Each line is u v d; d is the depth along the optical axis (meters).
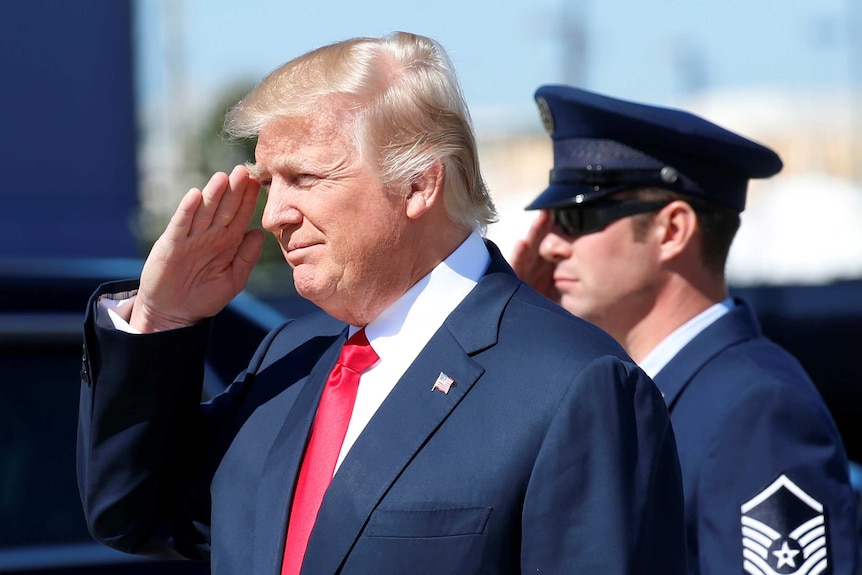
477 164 7.13
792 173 113.00
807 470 8.49
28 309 11.76
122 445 7.55
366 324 7.12
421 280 7.02
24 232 29.97
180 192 54.84
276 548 6.73
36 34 30.25
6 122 30.09
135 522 7.73
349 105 6.69
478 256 7.19
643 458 6.47
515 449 6.38
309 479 6.86
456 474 6.39
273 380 7.77
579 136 9.89
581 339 6.71
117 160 31.22
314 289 6.88
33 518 11.03
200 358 7.77
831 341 40.59
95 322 7.56
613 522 6.23
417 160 6.71
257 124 6.88
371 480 6.49
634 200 9.62
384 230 6.77
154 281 7.63
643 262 9.61
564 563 6.25
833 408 39.41
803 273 74.50
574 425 6.36
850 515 8.59
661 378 9.38
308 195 6.78
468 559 6.26
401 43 6.99
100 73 30.98
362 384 7.02
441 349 6.80
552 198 9.83
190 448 7.96
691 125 9.53
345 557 6.41
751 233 79.75
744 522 8.40
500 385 6.59
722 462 8.62
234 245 7.78
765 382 8.76
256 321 12.65
